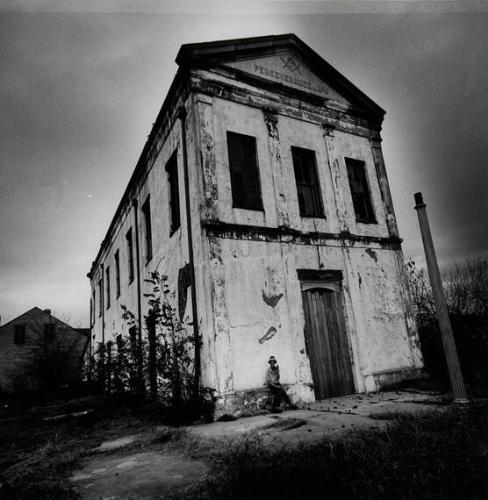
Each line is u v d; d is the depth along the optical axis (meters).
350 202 11.17
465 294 12.97
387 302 10.77
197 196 8.84
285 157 10.37
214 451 4.79
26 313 31.53
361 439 4.41
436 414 5.28
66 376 26.67
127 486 3.89
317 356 9.32
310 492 3.22
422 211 5.88
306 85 11.42
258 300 8.72
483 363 10.12
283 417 6.95
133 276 14.84
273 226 9.52
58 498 3.66
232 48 10.08
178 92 10.16
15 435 7.96
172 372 8.21
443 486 3.17
